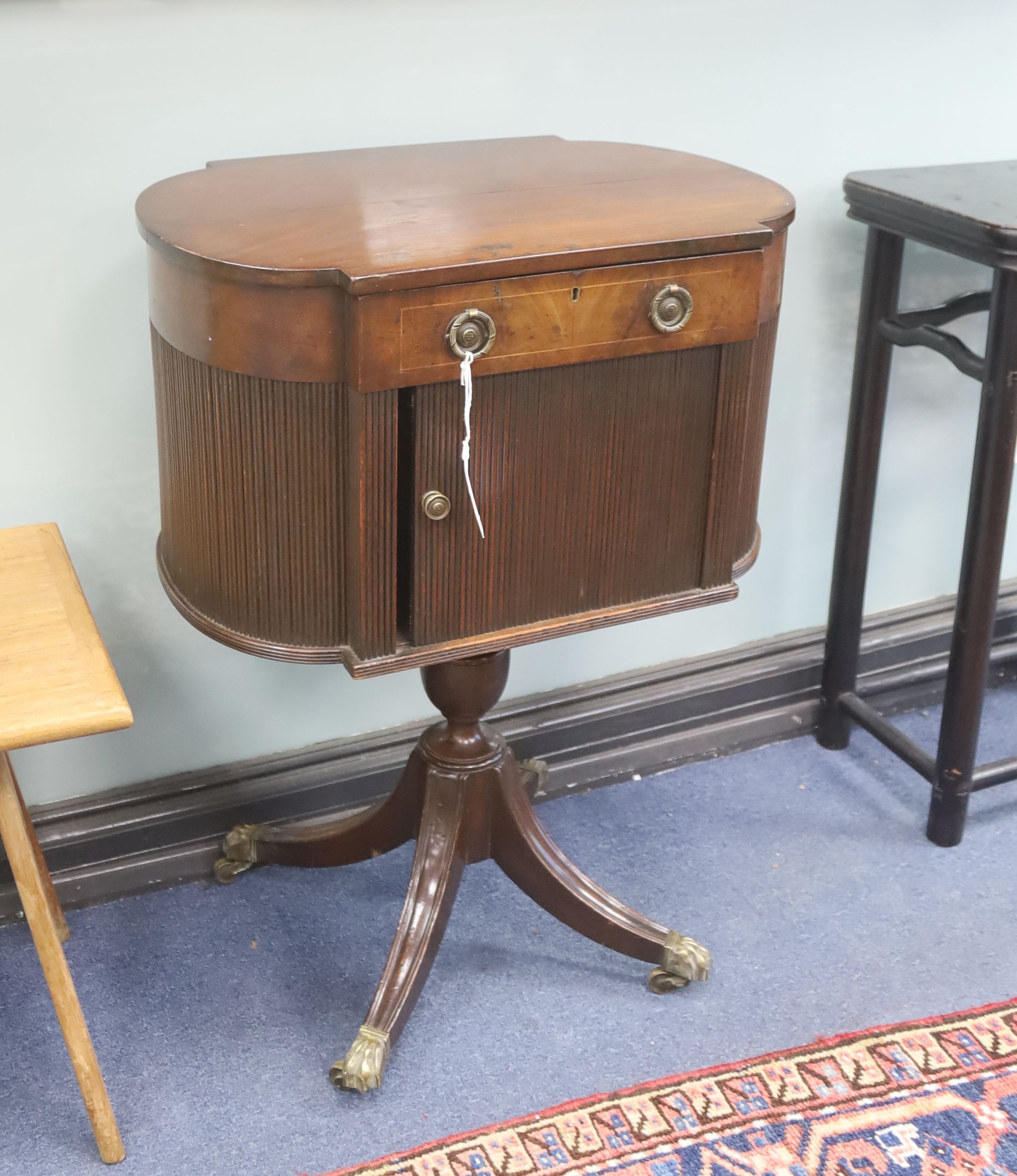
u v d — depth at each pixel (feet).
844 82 5.24
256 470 3.55
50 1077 4.40
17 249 4.30
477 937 5.00
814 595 6.31
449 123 4.72
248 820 5.41
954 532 6.46
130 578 4.93
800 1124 4.17
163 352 3.72
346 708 5.51
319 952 4.93
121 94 4.23
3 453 4.57
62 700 3.43
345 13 4.40
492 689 4.48
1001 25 5.38
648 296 3.53
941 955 4.91
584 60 4.82
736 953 4.91
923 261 5.65
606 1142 4.11
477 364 3.41
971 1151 4.07
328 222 3.61
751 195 3.97
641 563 3.99
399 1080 4.37
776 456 5.87
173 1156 4.10
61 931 4.94
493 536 3.71
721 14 4.93
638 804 5.81
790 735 6.31
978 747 6.17
